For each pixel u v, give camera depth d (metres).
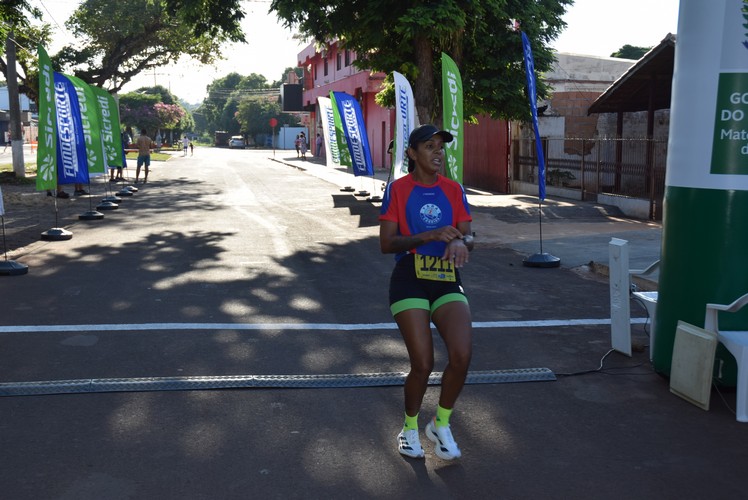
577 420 4.72
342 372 5.61
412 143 4.04
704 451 4.26
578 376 5.61
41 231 13.41
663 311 5.40
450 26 15.84
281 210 17.62
